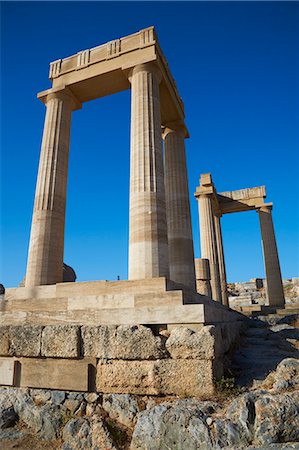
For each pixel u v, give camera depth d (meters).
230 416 5.11
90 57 12.46
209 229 22.23
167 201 13.32
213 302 12.44
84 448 5.70
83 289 8.27
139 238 9.07
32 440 6.37
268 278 24.45
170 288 7.89
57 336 7.43
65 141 11.97
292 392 5.36
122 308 7.36
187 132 14.92
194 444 4.85
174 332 6.68
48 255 10.24
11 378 7.56
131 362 6.74
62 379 7.14
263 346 10.17
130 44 11.80
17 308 8.46
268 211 25.97
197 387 6.13
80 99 13.27
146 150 9.88
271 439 4.60
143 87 10.73
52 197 10.91
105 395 6.66
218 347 6.81
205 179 23.25
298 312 18.25
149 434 5.33
